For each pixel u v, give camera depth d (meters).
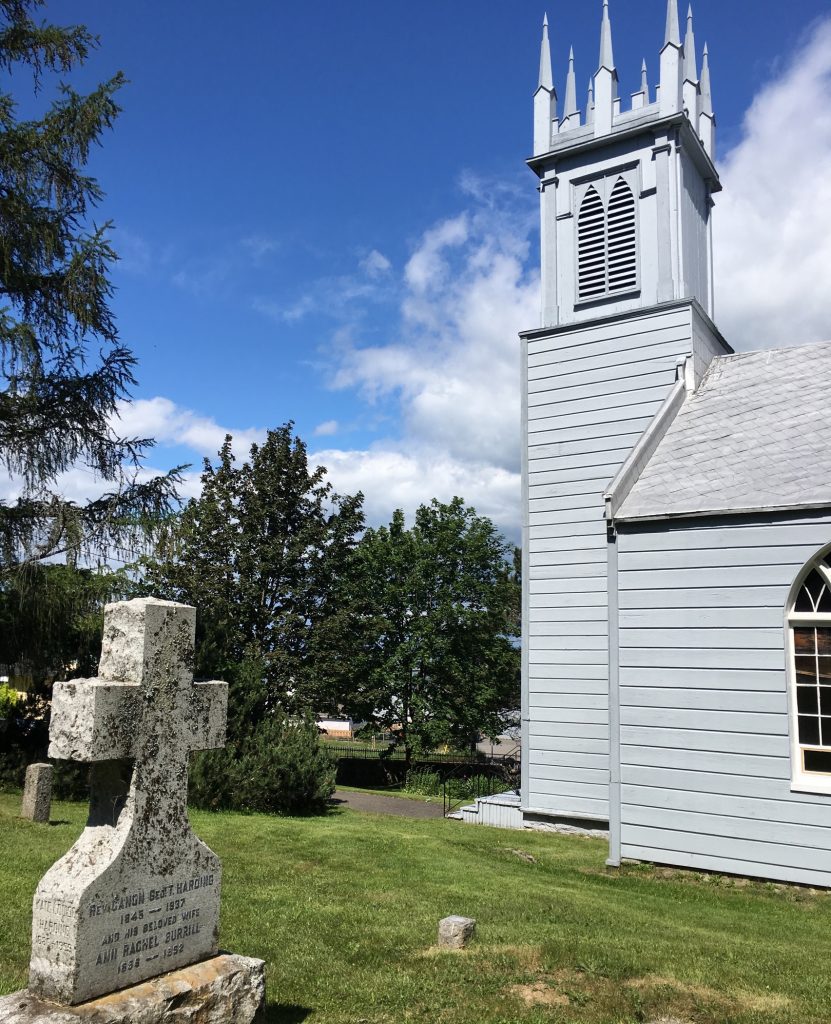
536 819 18.22
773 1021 6.07
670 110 19.31
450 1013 6.01
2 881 9.02
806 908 11.24
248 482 29.36
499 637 38.75
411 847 13.52
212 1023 4.95
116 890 4.70
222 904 8.91
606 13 20.73
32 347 15.95
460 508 38.19
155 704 5.18
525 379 20.36
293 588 28.06
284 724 19.05
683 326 18.28
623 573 14.17
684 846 12.91
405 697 35.50
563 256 20.58
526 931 8.42
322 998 6.21
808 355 17.28
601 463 18.89
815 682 12.38
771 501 12.95
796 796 12.16
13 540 16.52
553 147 21.11
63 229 17.64
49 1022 4.21
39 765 13.75
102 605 17.62
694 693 13.21
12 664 18.66
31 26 17.27
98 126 17.59
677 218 19.00
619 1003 6.33
